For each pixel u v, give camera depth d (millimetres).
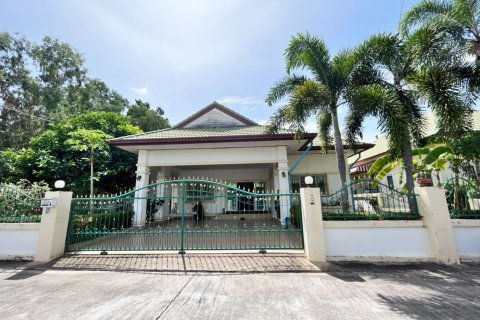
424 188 6438
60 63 28922
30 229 6758
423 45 7316
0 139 23328
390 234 6344
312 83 8773
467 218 6383
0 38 24375
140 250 7223
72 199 7359
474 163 7801
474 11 7715
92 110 31375
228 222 11094
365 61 8875
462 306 3850
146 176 12219
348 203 7898
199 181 7570
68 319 3547
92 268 5941
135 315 3656
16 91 25297
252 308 3873
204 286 4820
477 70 7562
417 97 7918
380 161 12961
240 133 12453
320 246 6277
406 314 3635
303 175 14625
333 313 3691
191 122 15219
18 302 4109
